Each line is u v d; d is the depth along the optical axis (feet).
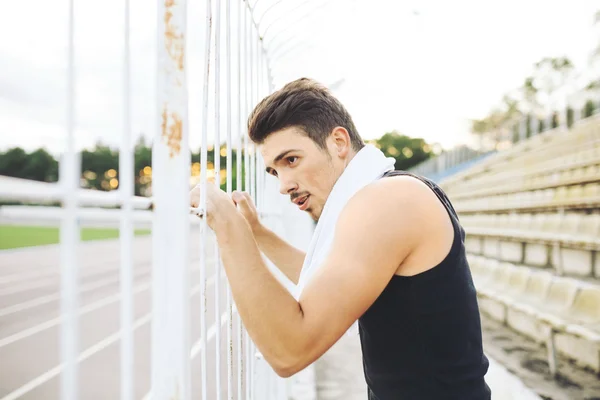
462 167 45.06
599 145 17.90
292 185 3.44
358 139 3.70
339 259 2.67
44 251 74.02
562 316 10.89
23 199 1.25
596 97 25.85
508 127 35.76
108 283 37.65
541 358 10.83
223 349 10.33
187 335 1.90
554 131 26.22
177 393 1.88
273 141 3.37
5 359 17.12
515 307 12.55
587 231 15.26
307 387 9.80
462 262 3.09
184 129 1.90
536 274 13.83
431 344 2.95
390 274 2.76
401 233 2.76
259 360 6.15
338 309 2.58
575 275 14.47
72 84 1.44
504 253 20.93
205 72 2.79
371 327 3.10
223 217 2.70
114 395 12.00
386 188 2.86
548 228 18.42
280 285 2.61
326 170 3.43
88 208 1.49
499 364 10.20
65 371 1.34
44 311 27.73
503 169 27.53
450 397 2.99
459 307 2.99
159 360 1.90
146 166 54.08
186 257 1.89
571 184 17.49
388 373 3.09
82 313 25.35
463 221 33.76
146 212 1.89
